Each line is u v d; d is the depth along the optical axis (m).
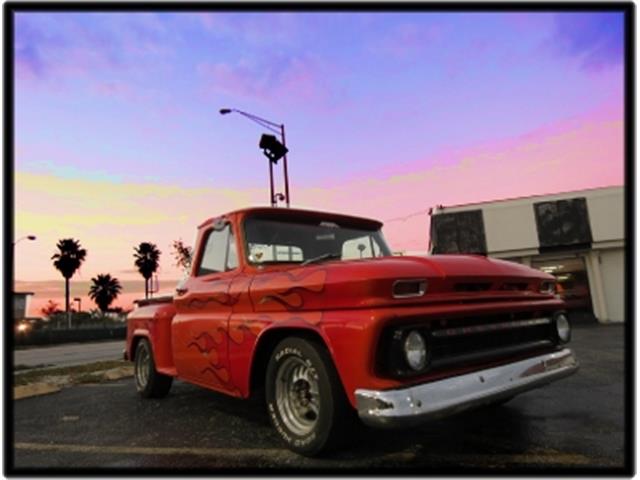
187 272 4.80
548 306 3.59
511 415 4.04
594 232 16.98
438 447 3.29
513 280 3.37
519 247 17.56
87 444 3.87
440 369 2.77
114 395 6.07
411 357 2.63
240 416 4.56
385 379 2.64
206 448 3.56
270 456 3.28
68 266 56.38
